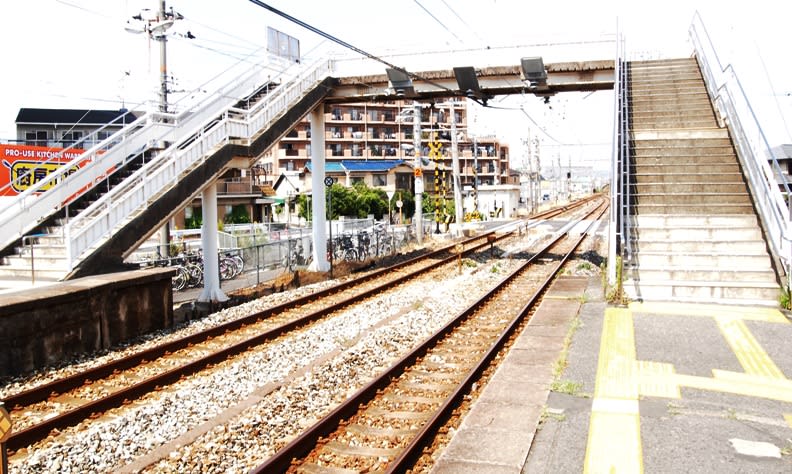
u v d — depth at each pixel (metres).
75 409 7.01
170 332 11.74
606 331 9.26
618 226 12.63
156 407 7.25
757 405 6.30
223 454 5.93
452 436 6.16
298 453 5.86
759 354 7.96
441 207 35.19
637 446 5.42
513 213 58.44
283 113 17.30
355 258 24.11
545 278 17.09
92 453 6.07
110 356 10.05
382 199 51.06
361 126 74.31
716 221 12.38
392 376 8.23
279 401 7.31
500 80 18.78
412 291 15.50
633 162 14.29
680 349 8.26
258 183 63.28
